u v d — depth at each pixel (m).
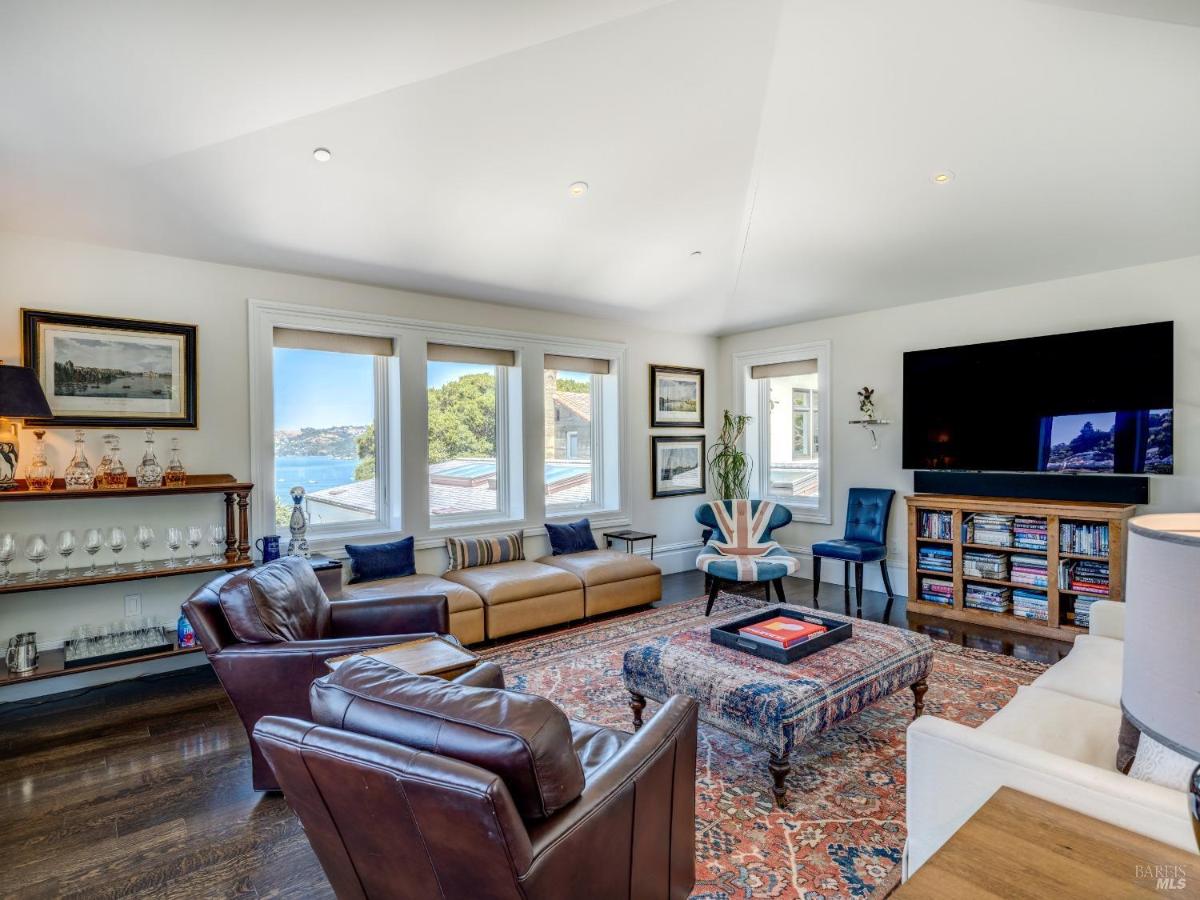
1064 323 4.20
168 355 3.48
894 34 2.50
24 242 3.12
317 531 4.12
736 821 2.08
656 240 4.08
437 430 4.68
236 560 3.40
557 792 1.12
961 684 3.15
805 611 3.06
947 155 3.17
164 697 3.11
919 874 0.96
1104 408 3.90
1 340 3.06
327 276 3.99
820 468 5.54
